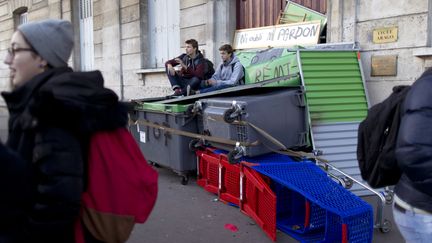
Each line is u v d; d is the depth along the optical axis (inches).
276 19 328.5
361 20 247.9
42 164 65.3
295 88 208.4
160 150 244.7
